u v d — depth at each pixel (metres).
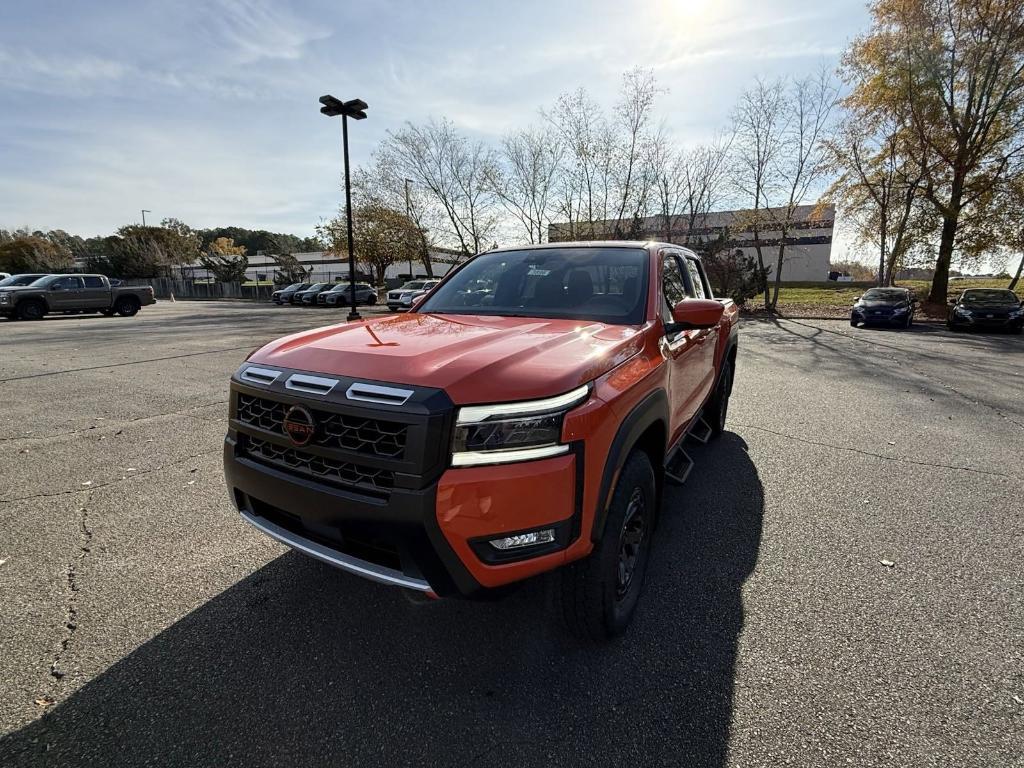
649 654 2.24
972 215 23.34
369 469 1.81
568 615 2.17
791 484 4.12
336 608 2.54
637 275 3.04
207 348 12.04
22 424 5.64
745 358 11.24
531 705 1.96
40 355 10.81
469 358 1.91
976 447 5.04
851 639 2.34
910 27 21.89
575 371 1.90
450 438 1.71
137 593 2.64
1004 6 20.33
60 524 3.36
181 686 2.04
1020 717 1.91
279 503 2.01
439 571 1.75
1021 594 2.68
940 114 22.31
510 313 2.98
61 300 21.48
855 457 4.75
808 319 22.59
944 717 1.91
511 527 1.74
